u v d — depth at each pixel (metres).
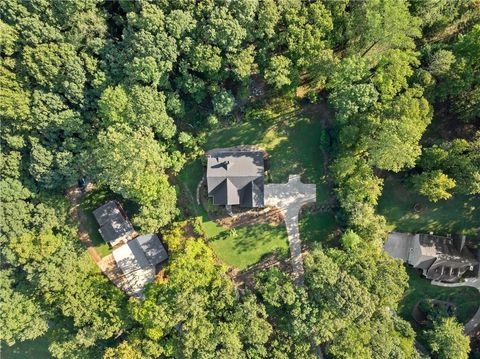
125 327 63.06
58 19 54.66
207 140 64.75
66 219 65.38
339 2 54.44
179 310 58.16
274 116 64.19
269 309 60.09
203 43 55.25
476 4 58.41
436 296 67.81
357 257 58.50
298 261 65.00
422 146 63.88
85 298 61.91
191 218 64.94
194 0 54.16
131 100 56.72
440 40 61.03
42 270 60.75
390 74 53.34
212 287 59.12
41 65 55.12
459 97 59.56
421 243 64.75
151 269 66.94
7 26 53.38
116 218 65.94
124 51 56.41
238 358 58.16
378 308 60.66
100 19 55.84
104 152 56.91
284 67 55.78
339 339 57.75
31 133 60.06
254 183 61.88
